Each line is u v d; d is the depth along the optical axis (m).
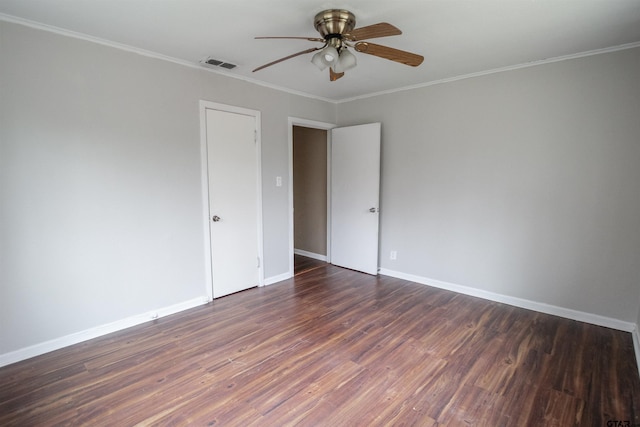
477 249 3.47
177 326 2.83
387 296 3.52
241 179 3.54
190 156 3.10
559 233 2.98
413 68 3.16
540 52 2.74
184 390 2.00
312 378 2.12
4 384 2.04
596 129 2.74
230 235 3.51
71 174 2.43
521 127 3.10
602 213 2.77
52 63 2.30
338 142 4.44
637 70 2.54
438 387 2.03
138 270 2.84
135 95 2.71
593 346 2.50
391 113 4.00
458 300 3.42
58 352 2.41
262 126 3.69
